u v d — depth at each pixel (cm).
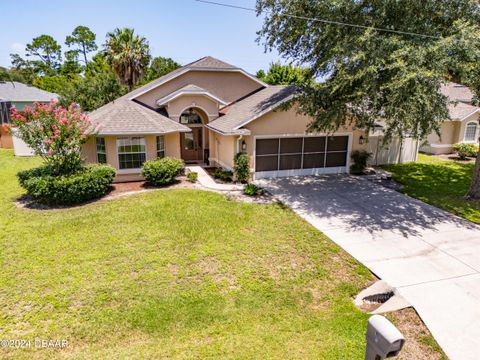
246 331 546
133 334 538
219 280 703
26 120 1184
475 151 2108
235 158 1493
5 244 852
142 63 3195
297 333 543
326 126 1236
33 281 682
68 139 1214
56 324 557
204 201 1220
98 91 2544
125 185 1450
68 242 867
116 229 952
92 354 493
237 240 898
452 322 575
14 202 1198
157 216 1056
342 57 1053
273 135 1553
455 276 727
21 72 5578
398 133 1158
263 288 677
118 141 1465
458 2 1067
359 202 1259
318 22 1180
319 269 759
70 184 1136
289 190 1409
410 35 1049
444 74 970
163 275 714
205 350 500
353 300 652
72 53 6191
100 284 675
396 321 582
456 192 1398
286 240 907
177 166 1466
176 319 574
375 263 786
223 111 1948
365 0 1086
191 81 1934
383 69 1034
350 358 486
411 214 1131
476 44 926
